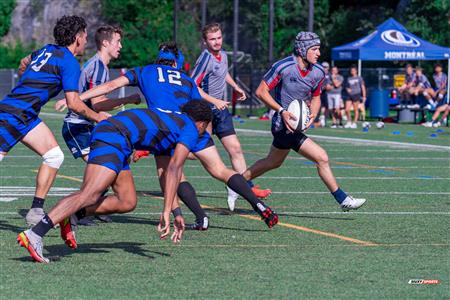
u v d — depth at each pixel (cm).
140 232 1795
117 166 1442
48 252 1564
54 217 1438
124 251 1584
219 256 1546
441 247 1647
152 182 2680
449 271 1435
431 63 7694
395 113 6975
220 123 2169
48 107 7881
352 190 2494
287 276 1386
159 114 1492
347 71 6875
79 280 1343
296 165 3228
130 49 10038
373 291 1292
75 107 1634
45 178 1762
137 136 1466
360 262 1502
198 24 10562
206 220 1816
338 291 1289
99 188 1436
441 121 5603
